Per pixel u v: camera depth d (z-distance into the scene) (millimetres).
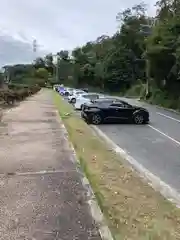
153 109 31750
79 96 27859
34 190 6465
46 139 12367
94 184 6867
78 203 5762
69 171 7949
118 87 81250
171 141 13633
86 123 19125
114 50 82688
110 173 7840
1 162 8789
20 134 13438
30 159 9164
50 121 18219
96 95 28031
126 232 4617
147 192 6531
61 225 4859
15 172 7820
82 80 103438
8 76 104312
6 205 5645
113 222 4969
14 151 10180
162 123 20219
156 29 39000
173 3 40188
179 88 34719
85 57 109000
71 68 119438
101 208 5531
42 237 4465
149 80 45375
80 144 11523
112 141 13508
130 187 6797
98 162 8914
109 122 20047
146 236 4480
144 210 5496
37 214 5262
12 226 4812
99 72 89812
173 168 9180
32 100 39625
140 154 10984
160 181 7852
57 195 6176
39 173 7750
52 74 144250
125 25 79125
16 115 20922
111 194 6262
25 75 126312
